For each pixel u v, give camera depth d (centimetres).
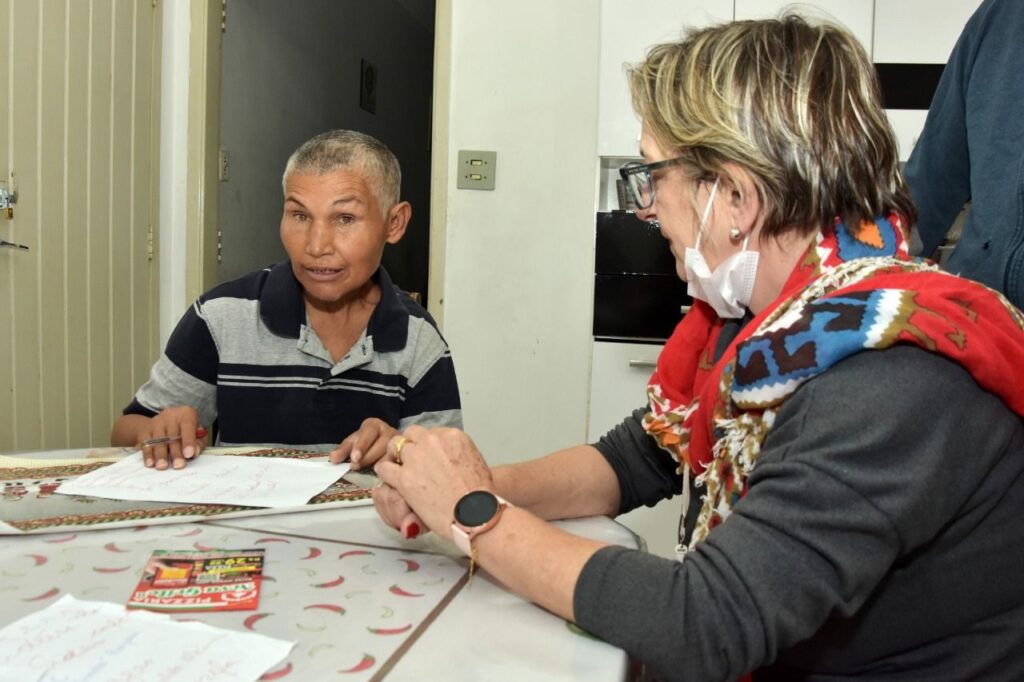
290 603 66
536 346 260
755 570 59
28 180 225
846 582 59
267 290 138
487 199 259
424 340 143
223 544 79
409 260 507
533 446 262
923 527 61
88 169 247
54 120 233
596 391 254
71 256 242
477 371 262
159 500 91
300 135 359
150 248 278
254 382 136
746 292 83
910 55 236
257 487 97
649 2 243
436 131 259
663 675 60
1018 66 114
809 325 66
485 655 58
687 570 62
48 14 228
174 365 136
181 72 280
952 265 122
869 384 61
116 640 57
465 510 71
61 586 67
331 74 390
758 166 75
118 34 257
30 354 228
